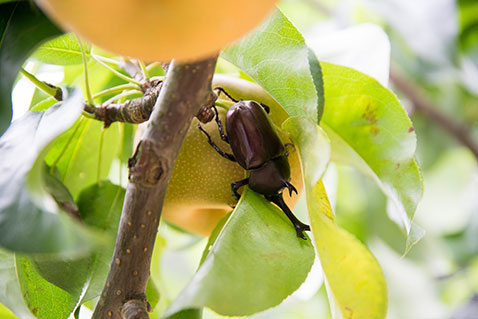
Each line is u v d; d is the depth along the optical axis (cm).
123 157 54
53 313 45
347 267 42
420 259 90
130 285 42
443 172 102
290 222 45
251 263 42
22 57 40
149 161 40
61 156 50
